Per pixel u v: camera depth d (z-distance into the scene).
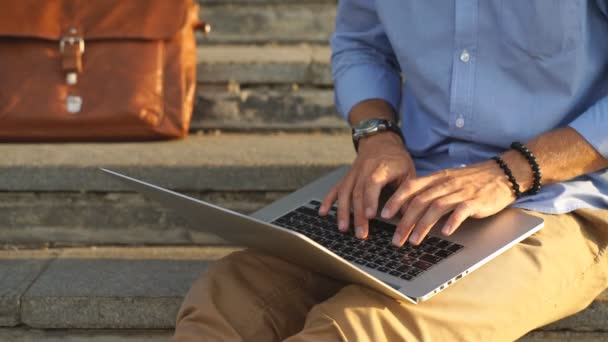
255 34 3.33
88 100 2.83
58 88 2.83
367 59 2.19
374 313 1.59
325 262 1.54
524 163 1.79
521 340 2.15
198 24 2.98
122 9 2.89
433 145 2.04
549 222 1.82
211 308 1.74
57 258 2.50
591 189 1.89
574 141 1.80
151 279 2.32
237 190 2.58
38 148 2.77
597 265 1.85
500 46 1.87
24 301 2.20
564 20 1.78
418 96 2.02
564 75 1.83
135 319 2.21
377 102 2.13
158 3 2.91
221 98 2.98
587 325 2.11
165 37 2.87
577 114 1.89
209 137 2.96
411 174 1.90
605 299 2.08
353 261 1.71
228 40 3.34
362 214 1.80
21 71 2.84
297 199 1.99
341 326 1.58
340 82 2.21
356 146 2.09
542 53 1.82
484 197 1.73
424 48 1.95
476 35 1.88
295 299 1.83
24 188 2.56
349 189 1.86
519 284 1.69
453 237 1.74
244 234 1.65
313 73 2.99
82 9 2.89
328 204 1.87
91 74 2.85
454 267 1.64
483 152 1.98
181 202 1.65
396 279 1.63
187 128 2.88
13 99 2.81
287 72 3.00
